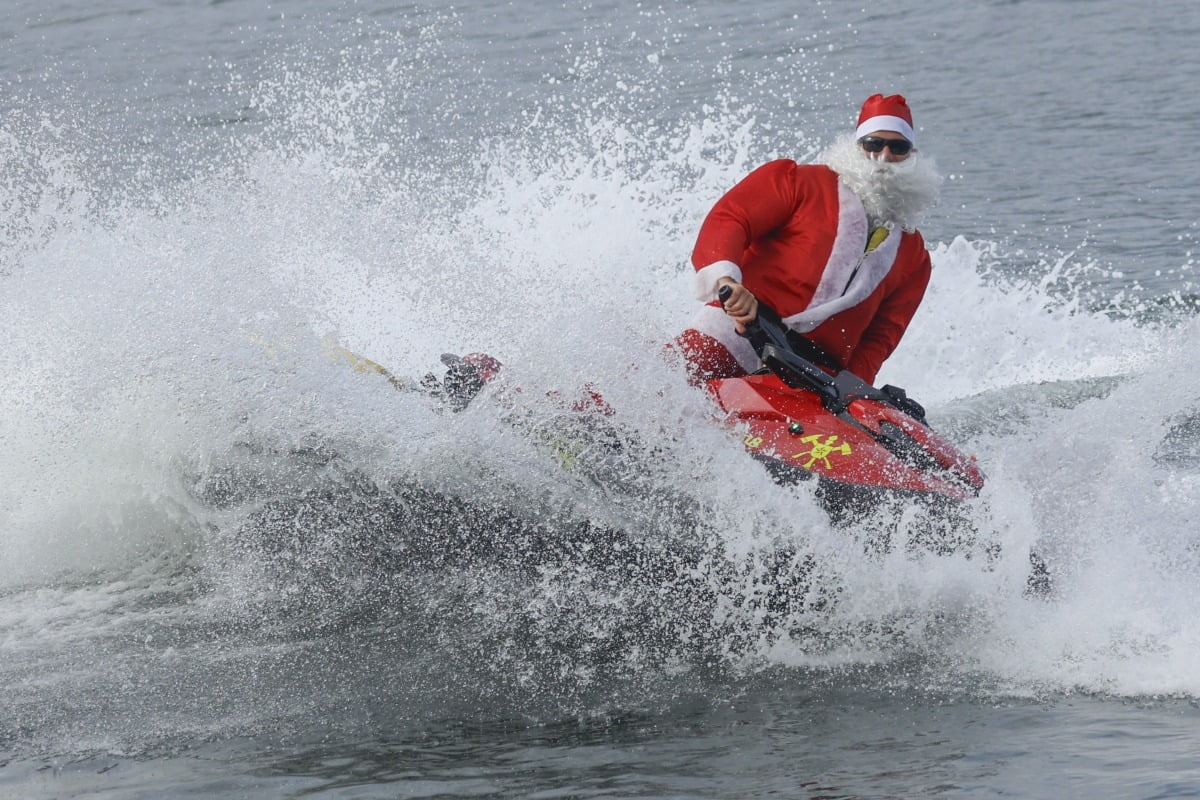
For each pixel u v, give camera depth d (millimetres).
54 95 66250
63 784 12398
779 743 13117
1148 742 12672
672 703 14398
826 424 17609
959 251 38062
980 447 20391
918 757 12586
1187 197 43625
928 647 15938
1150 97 60000
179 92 65938
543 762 12734
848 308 19156
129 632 16562
